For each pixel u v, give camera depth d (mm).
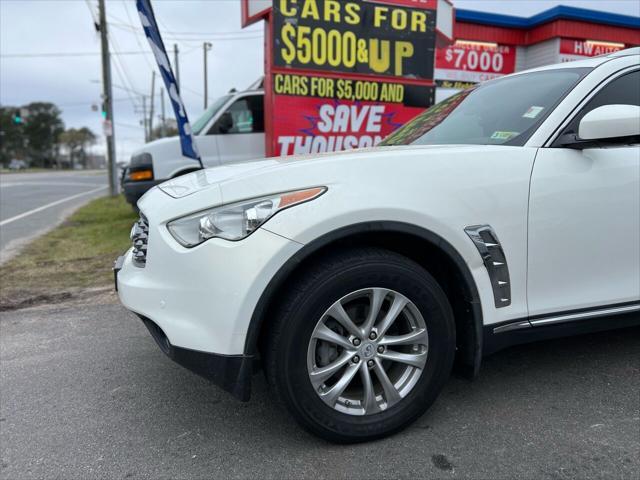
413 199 2082
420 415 2270
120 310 4223
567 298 2408
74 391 2793
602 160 2410
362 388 2260
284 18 6746
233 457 2152
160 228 2117
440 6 7562
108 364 3141
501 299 2270
